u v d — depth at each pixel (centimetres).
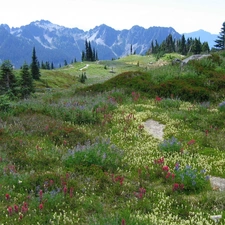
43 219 698
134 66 15838
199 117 1658
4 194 796
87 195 838
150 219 699
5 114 1639
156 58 16362
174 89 2311
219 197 816
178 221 716
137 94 2320
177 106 1995
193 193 881
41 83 9525
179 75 2600
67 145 1246
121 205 783
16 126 1413
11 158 1066
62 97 2533
